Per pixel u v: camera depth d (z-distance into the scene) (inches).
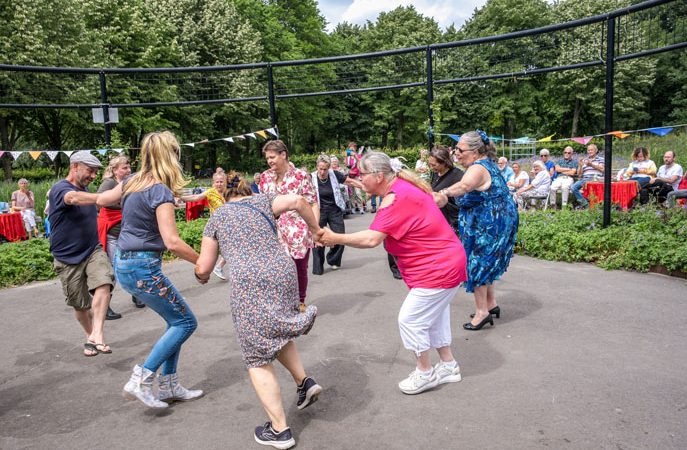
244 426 125.0
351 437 117.0
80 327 210.7
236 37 1218.6
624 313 193.3
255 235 115.1
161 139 130.1
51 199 169.3
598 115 1617.9
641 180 397.4
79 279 175.6
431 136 394.9
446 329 141.3
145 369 129.3
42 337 199.0
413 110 1695.4
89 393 147.8
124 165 205.5
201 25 1230.9
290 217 207.3
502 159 481.7
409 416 125.6
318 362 161.5
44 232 496.7
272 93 421.4
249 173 1477.6
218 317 212.5
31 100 899.4
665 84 1688.0
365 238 127.1
